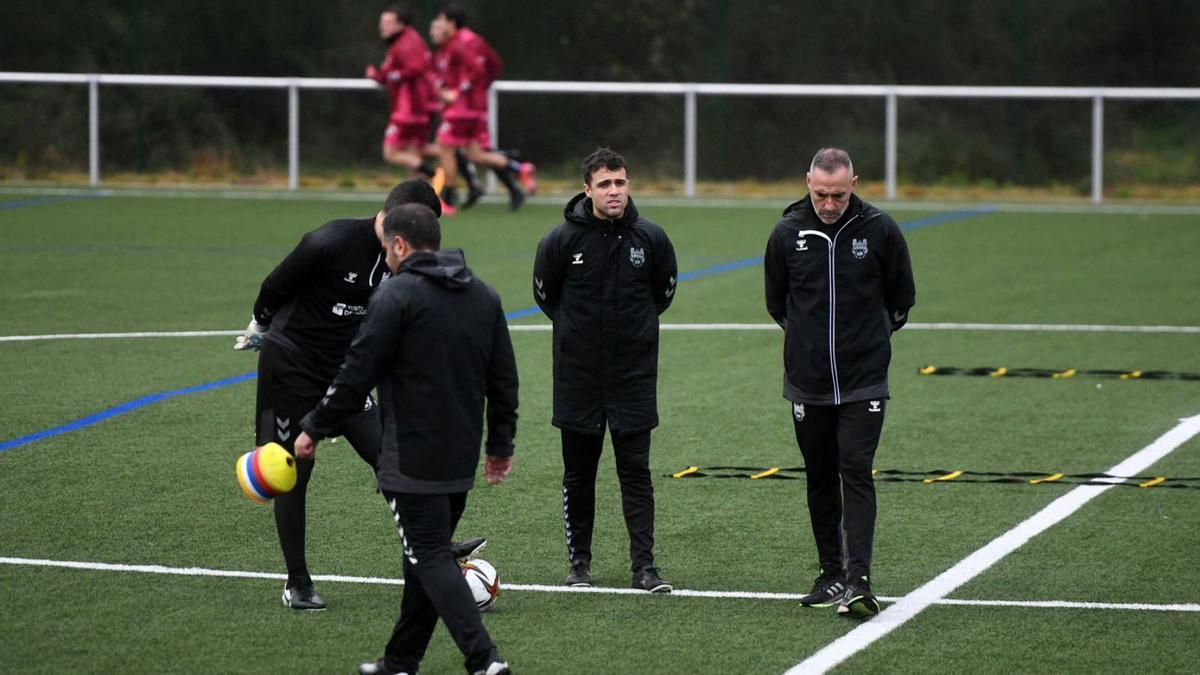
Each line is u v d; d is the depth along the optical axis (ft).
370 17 318.65
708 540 82.89
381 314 59.57
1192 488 93.15
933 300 167.02
